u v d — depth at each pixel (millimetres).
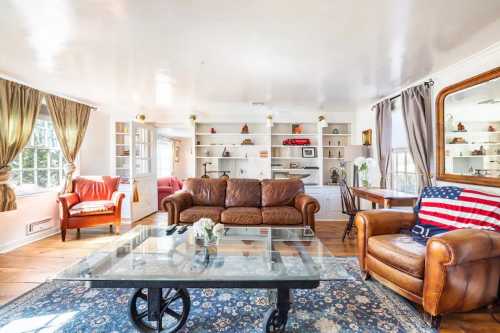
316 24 2002
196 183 4148
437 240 1755
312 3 1730
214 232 2334
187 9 1791
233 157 5625
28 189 3762
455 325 1826
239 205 4020
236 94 4047
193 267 1886
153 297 1690
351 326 1809
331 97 4199
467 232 1842
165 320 1896
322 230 4395
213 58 2650
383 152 4176
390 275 2119
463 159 2711
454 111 2828
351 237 3971
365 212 2555
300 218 3512
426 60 2709
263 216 3508
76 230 4273
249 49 2439
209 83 3486
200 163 5773
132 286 1615
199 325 1818
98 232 4152
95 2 1704
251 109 5164
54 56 2588
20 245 3461
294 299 2162
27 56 2586
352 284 2418
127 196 4938
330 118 5422
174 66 2873
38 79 3297
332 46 2383
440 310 1750
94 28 2049
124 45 2350
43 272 2643
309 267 1908
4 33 2121
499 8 1801
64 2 1700
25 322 1835
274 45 2357
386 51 2496
